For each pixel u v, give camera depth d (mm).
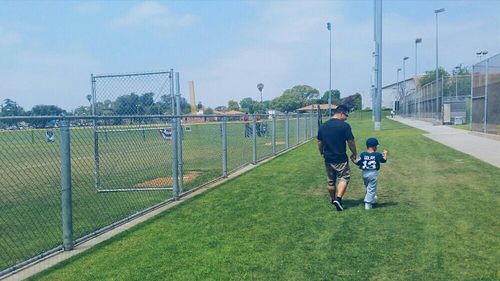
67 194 5461
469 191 7996
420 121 45906
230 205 7586
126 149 11672
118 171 12062
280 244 5316
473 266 4406
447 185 8680
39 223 6730
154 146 13594
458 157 13094
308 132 25359
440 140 19484
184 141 19812
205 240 5582
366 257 4762
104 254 5184
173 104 9508
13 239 5934
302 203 7559
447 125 34156
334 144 6980
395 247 5039
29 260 4988
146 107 9586
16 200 8508
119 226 6504
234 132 26484
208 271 4523
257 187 9281
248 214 6875
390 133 26188
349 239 5406
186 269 4602
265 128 25625
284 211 7004
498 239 5199
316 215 6676
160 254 5098
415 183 9039
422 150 15547
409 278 4176
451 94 36469
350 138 6941
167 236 5824
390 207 7000
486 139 19266
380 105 30906
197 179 10766
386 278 4199
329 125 7016
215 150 18109
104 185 10016
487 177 9414
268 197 8164
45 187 9773
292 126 26547
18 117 4598
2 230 6395
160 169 12484
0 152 8875
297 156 15281
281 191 8734
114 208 7691
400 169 11086
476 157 12891
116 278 4418
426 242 5172
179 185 8867
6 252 5414
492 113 19719
